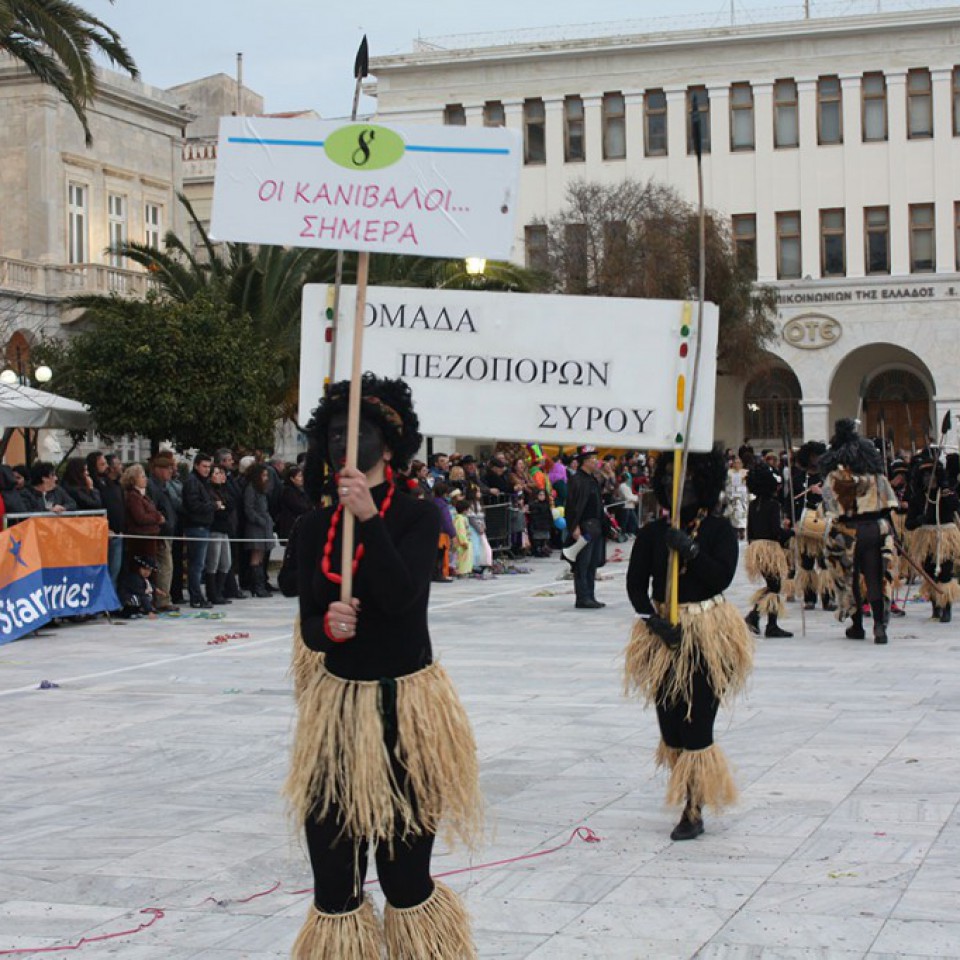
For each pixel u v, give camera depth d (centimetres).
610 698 1063
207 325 2273
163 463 1795
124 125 4488
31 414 1944
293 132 444
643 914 546
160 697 1101
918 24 4788
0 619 1470
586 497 1798
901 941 507
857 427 1394
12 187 4131
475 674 1202
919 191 4838
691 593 669
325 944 406
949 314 4762
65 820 712
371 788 400
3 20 1825
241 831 683
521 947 510
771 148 4944
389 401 427
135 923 548
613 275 4169
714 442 674
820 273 4922
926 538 1545
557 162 5103
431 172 436
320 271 2755
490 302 627
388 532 407
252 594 1955
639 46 4997
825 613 1659
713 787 653
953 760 809
